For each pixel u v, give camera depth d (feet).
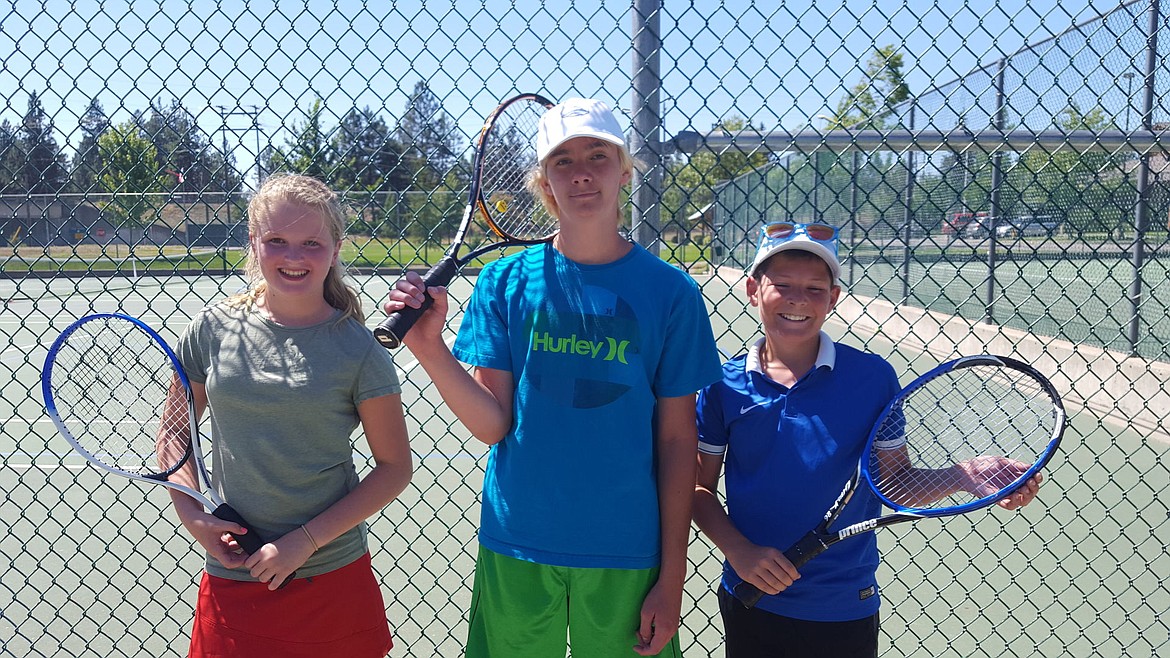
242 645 6.42
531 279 6.57
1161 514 13.28
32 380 26.35
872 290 35.99
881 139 8.80
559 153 6.40
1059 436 6.27
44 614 10.44
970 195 21.24
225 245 9.38
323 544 6.31
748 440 6.89
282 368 6.35
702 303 6.54
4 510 13.73
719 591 7.33
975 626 10.43
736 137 8.13
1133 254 17.54
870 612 6.82
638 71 7.85
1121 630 10.16
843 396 6.79
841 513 6.72
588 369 6.33
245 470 6.40
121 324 8.74
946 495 6.77
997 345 23.84
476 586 6.81
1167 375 17.34
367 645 6.72
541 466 6.36
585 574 6.35
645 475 6.43
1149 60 11.31
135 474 6.51
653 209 8.03
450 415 21.02
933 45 8.13
